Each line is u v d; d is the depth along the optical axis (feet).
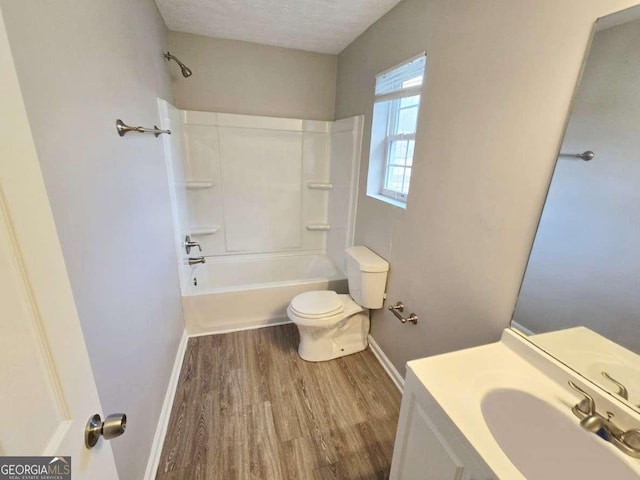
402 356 6.31
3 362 1.22
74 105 2.69
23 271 1.38
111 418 1.97
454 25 4.43
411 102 6.24
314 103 9.70
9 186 1.32
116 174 3.62
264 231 10.41
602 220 2.79
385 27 6.41
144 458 4.19
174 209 7.00
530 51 3.34
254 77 8.98
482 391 3.06
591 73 2.78
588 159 2.86
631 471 2.40
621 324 2.72
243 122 9.18
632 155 2.53
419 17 5.23
